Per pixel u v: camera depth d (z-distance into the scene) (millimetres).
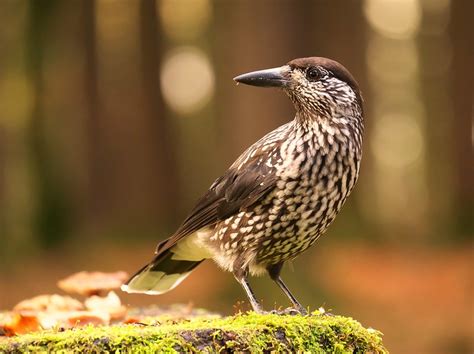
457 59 21016
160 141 21969
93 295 6137
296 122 5711
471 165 20562
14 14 18016
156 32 22094
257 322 4773
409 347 12477
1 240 17250
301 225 5574
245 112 14672
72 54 20547
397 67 31844
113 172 21641
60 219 18859
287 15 14703
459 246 19047
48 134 19109
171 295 14344
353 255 17422
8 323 5250
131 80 23438
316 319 4918
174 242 5973
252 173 5586
